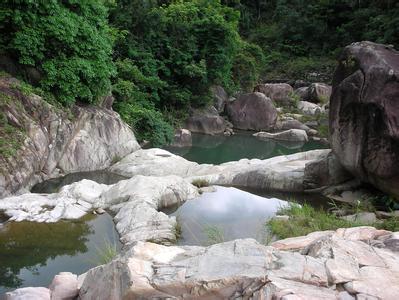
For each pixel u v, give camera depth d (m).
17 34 10.80
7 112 10.26
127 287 4.11
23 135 10.28
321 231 6.47
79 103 12.78
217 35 22.44
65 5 12.16
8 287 5.70
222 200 9.45
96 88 12.73
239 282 3.97
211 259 4.39
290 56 36.84
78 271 6.21
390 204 8.59
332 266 4.30
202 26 22.36
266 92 26.34
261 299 3.77
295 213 8.16
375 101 8.28
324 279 4.09
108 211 8.55
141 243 4.85
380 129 8.22
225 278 3.99
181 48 21.34
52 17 11.12
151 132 16.61
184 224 7.96
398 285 4.07
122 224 7.68
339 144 9.41
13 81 10.94
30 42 10.84
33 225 7.79
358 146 8.88
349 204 9.18
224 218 8.30
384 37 27.22
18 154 9.85
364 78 8.67
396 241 5.21
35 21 11.03
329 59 33.78
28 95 10.90
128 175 12.01
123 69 16.92
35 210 8.36
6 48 11.05
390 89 8.20
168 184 9.35
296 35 38.16
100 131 12.88
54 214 8.21
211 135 21.64
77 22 11.80
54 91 11.89
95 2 12.74
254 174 10.80
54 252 6.81
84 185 9.34
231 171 11.38
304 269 4.21
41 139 10.81
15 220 7.93
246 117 23.42
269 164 11.75
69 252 6.82
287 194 10.22
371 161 8.57
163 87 20.70
